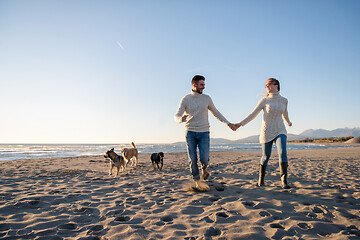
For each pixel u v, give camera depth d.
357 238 1.84
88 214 2.59
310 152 16.72
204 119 3.67
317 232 2.00
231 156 13.70
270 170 6.43
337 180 4.57
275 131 3.64
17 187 4.11
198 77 3.63
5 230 2.11
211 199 3.16
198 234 1.97
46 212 2.66
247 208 2.64
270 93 3.62
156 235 1.95
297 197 3.16
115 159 5.86
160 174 6.06
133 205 2.94
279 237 1.88
